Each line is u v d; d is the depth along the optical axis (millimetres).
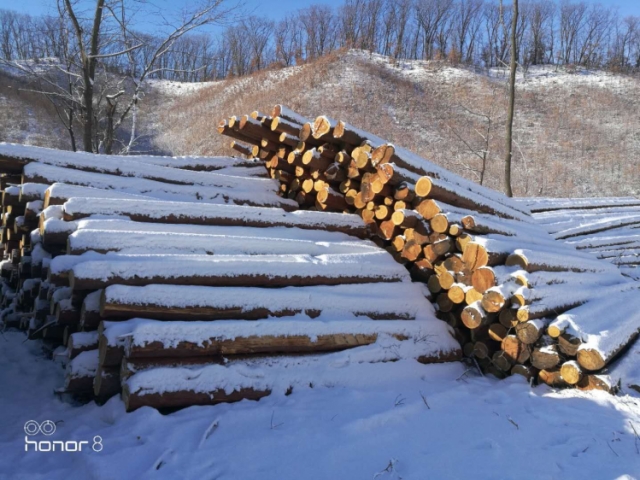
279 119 6547
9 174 5984
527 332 4562
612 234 8539
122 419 3365
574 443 3201
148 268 3916
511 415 3756
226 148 26078
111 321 3688
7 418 3711
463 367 5020
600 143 28297
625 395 4117
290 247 5117
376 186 5637
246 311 4117
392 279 5383
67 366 4020
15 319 6082
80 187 5027
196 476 2730
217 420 3359
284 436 3205
